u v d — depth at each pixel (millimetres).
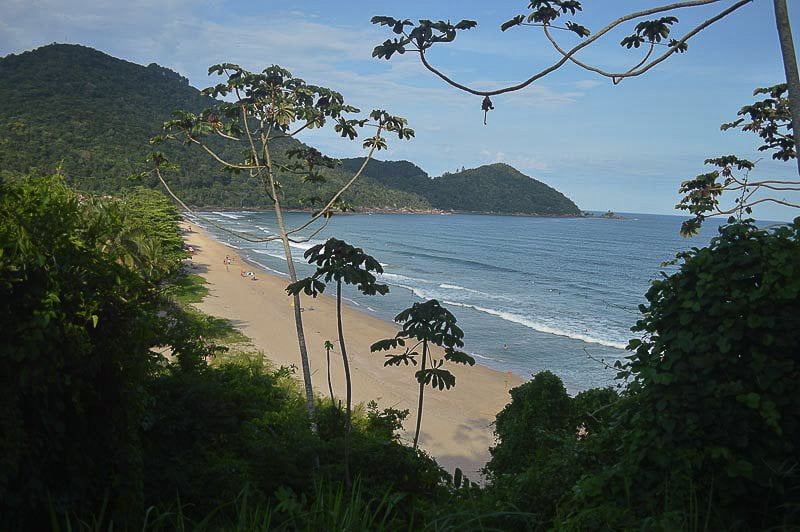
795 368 3355
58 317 3756
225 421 7496
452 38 3236
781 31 2633
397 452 7020
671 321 3816
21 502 3432
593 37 2982
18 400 3529
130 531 4059
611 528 3258
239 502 5285
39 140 132625
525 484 4980
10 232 3656
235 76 10961
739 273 3443
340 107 11227
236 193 171125
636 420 3869
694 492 3129
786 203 5359
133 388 4324
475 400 22297
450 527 2912
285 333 30469
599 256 92875
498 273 68000
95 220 4477
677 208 6145
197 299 36875
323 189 179500
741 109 6145
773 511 3225
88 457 3951
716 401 3414
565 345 33250
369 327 34531
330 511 2629
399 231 137000
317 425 9578
